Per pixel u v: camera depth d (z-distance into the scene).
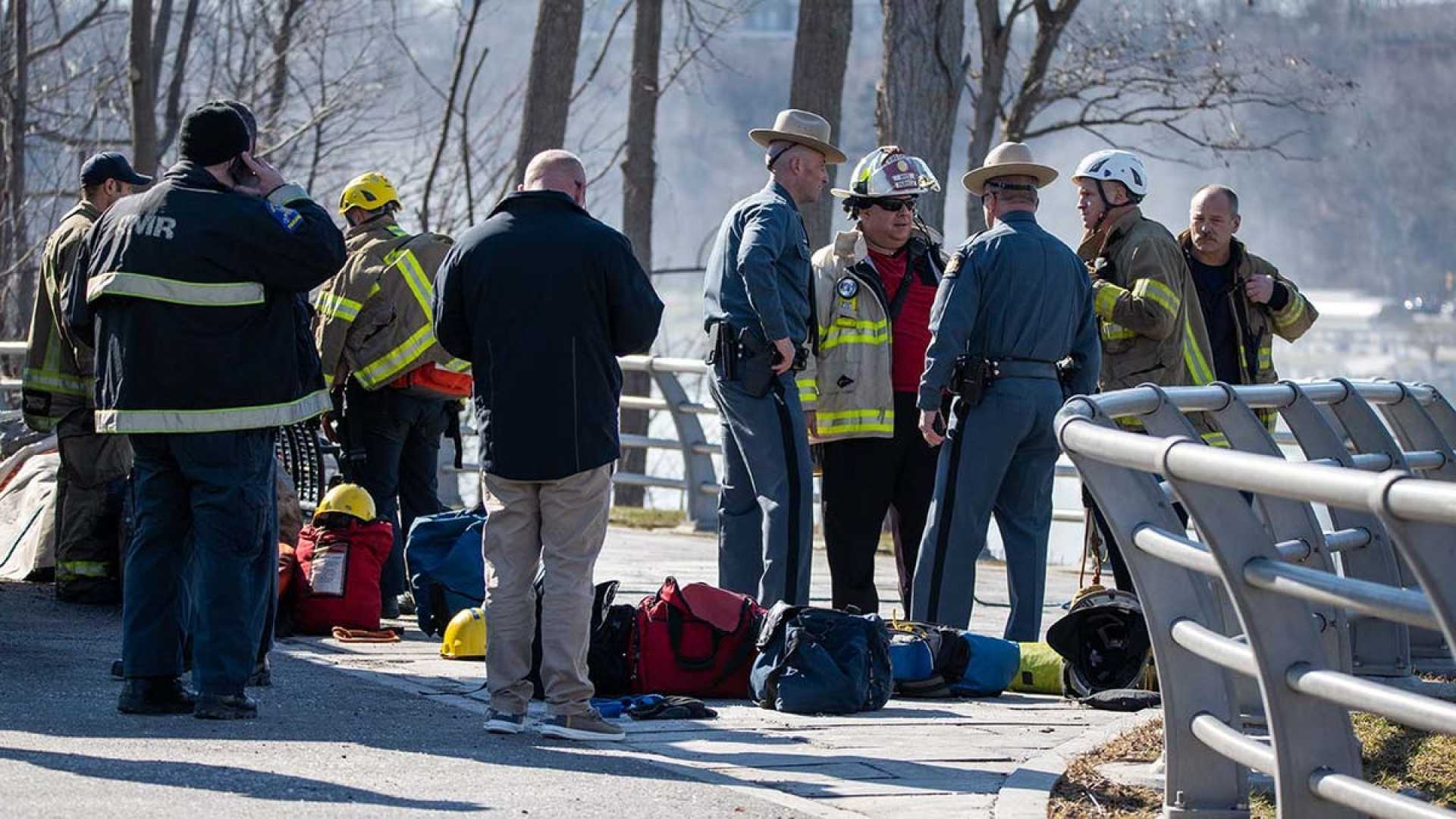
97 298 15.48
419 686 17.91
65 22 75.81
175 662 15.87
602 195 71.81
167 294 15.30
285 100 74.88
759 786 13.69
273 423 15.66
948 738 16.05
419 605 21.38
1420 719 8.98
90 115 72.50
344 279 22.41
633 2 65.56
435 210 72.94
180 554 15.92
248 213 15.45
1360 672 17.64
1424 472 18.06
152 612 15.77
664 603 18.17
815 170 20.97
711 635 18.06
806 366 21.47
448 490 40.94
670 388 39.00
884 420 21.59
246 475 15.64
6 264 61.47
